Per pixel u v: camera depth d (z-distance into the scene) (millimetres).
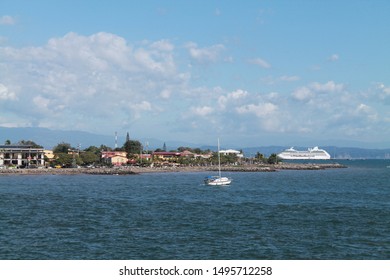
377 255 68500
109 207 123125
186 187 197375
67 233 83625
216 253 68688
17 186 197375
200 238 79062
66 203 132375
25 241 76438
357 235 82688
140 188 190000
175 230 86938
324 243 75438
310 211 116000
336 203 135125
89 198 147250
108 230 86750
